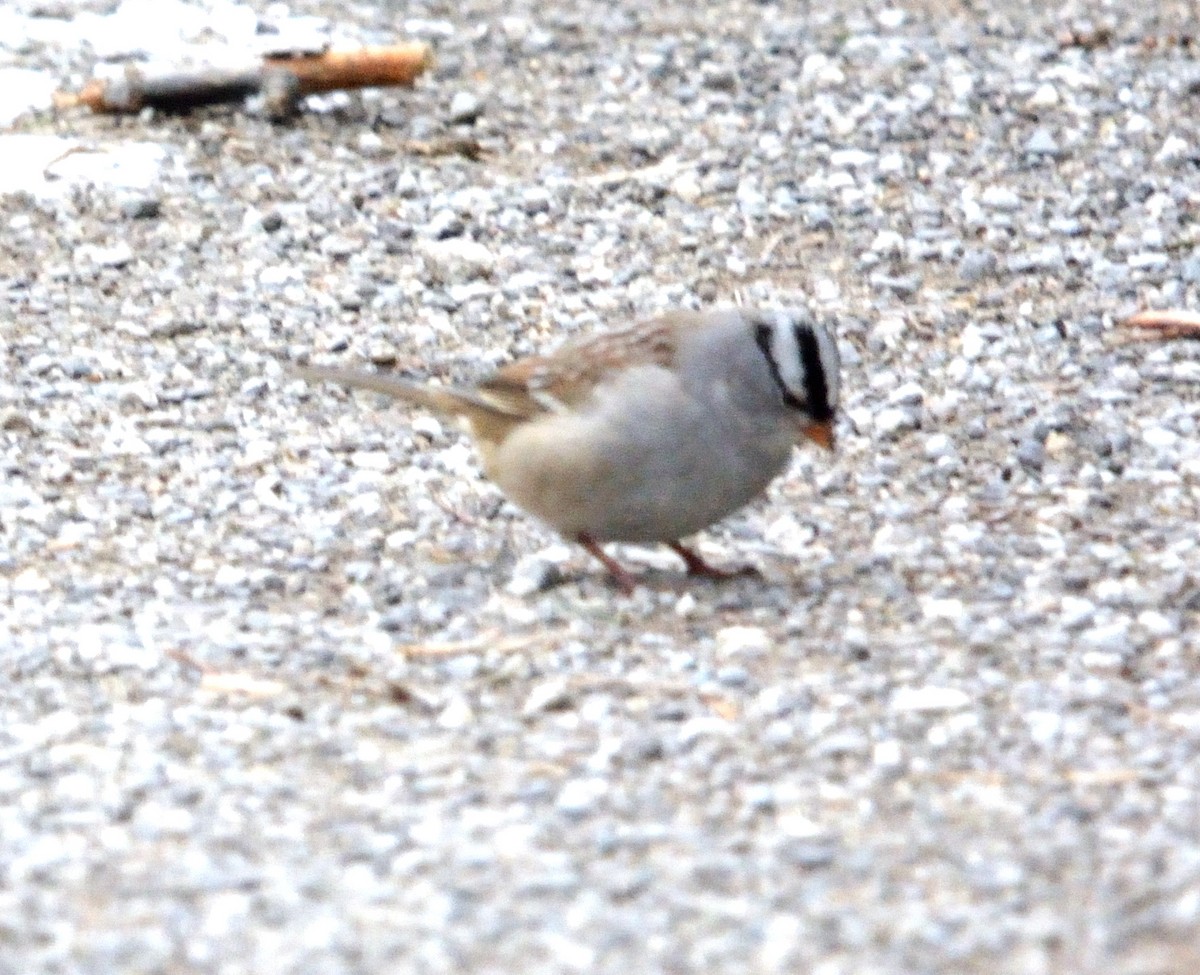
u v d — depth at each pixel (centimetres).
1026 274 1541
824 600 1138
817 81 1850
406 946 823
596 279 1552
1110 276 1531
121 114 1781
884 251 1573
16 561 1193
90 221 1625
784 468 1114
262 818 927
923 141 1734
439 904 853
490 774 965
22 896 863
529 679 1055
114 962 816
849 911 842
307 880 873
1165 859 876
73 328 1484
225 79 1778
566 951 820
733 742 988
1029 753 975
